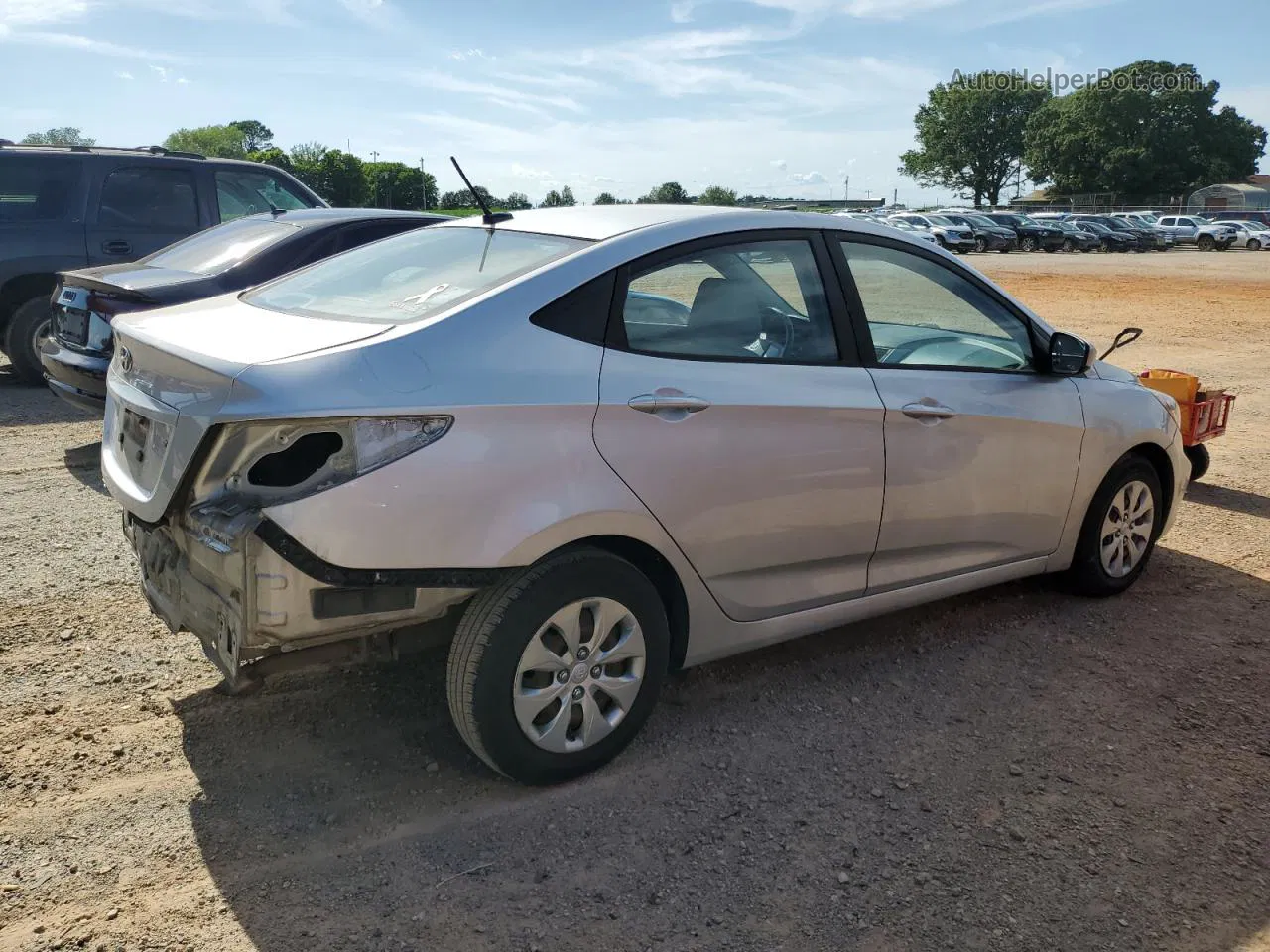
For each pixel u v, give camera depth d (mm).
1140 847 2986
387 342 2807
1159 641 4434
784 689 3869
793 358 3568
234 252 7152
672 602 3363
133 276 6777
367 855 2818
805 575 3652
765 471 3391
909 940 2572
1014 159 105500
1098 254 46562
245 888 2670
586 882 2746
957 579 4172
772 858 2873
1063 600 4855
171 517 2885
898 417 3740
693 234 3418
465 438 2777
